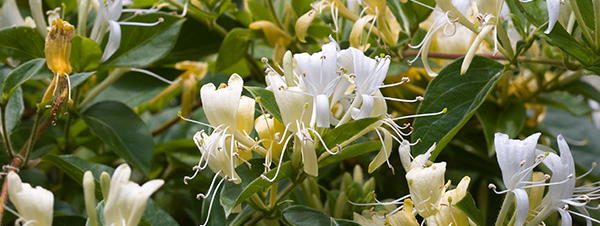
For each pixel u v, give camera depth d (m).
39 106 0.54
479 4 0.54
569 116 0.73
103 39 0.61
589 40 0.52
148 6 0.67
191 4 0.64
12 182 0.43
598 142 0.71
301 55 0.48
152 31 0.62
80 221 0.54
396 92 0.66
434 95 0.54
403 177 0.66
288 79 0.48
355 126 0.47
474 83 0.55
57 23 0.53
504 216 0.49
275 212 0.51
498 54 0.59
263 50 0.71
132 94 0.67
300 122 0.48
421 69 0.65
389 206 0.55
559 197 0.49
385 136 0.49
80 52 0.58
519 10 0.55
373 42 0.60
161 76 0.68
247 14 0.67
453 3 0.55
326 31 0.62
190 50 0.67
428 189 0.48
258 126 0.49
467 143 0.67
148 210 0.51
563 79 0.67
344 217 0.56
